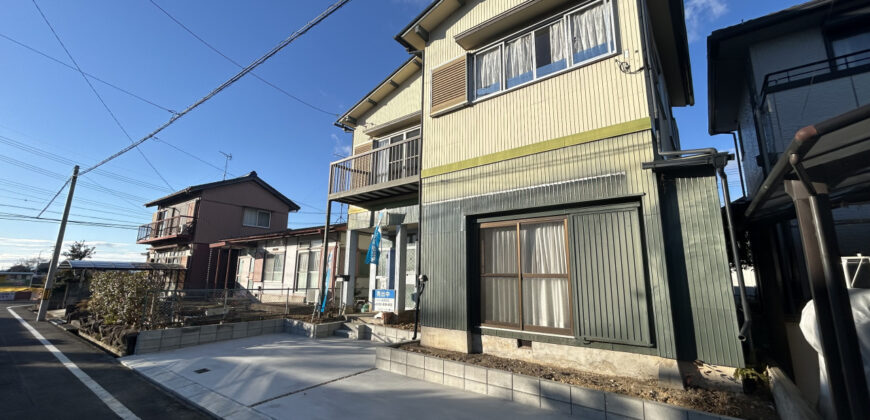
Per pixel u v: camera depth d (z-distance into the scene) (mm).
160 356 6836
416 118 9336
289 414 4117
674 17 6996
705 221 4305
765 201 3623
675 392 3959
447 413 4059
